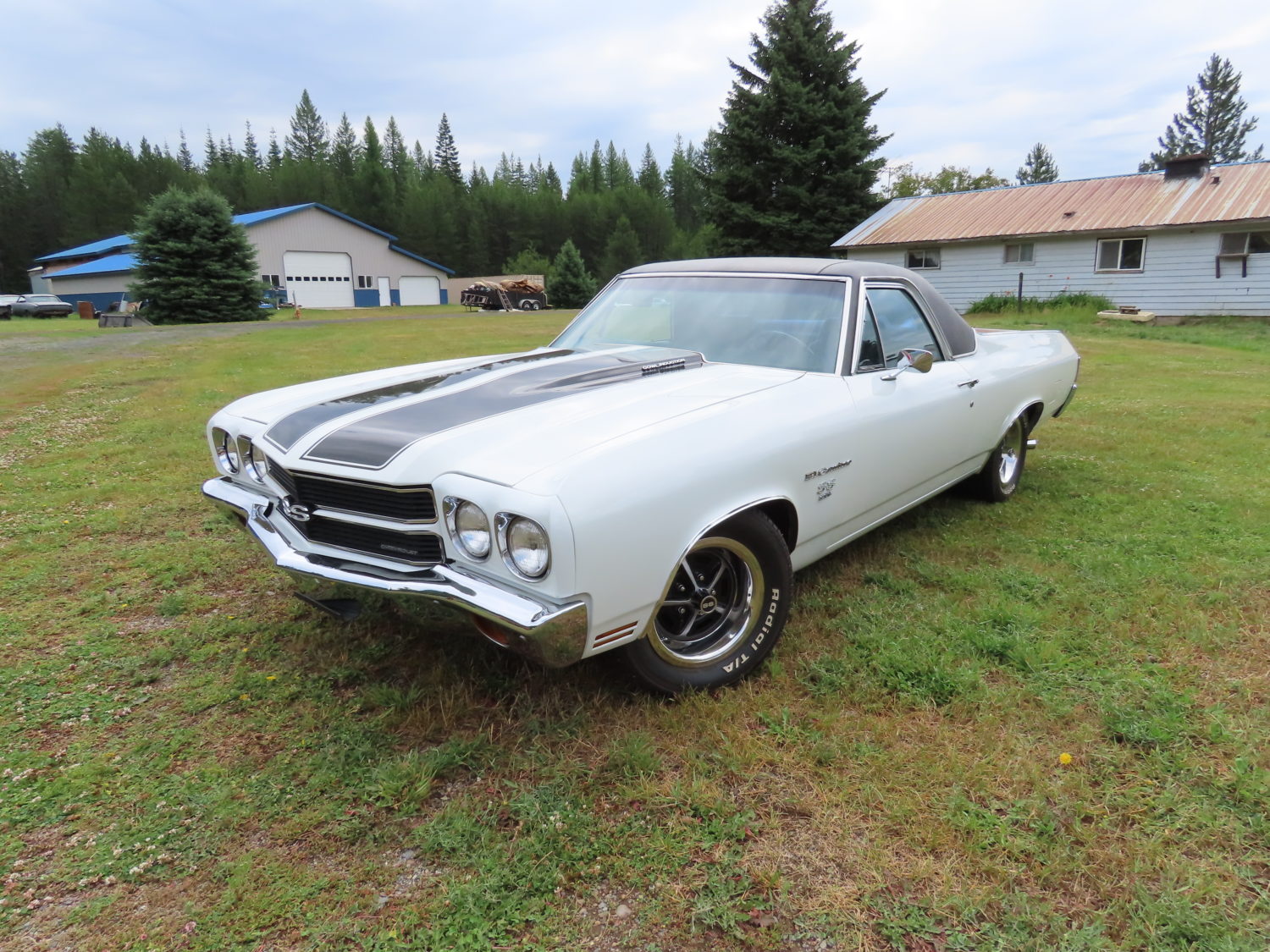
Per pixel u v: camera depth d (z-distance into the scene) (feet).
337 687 9.08
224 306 97.09
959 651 9.50
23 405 28.22
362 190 268.82
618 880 6.21
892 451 10.93
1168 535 13.39
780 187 101.04
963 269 76.18
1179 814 6.73
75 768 7.63
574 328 13.55
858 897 5.99
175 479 17.88
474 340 56.75
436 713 8.45
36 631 10.59
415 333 65.87
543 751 7.73
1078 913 5.83
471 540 7.14
